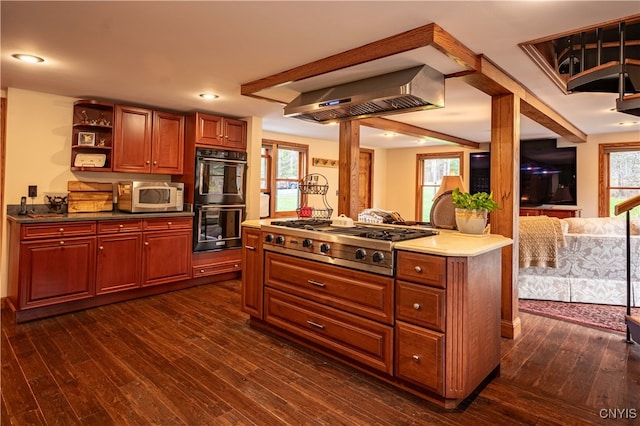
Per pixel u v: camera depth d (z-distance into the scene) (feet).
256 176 16.11
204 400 6.88
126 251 12.39
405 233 8.49
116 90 11.76
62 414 6.39
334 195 25.40
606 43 9.61
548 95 11.93
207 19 6.82
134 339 9.55
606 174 20.26
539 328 10.60
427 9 6.31
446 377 6.59
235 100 12.96
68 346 9.07
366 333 7.73
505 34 7.29
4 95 11.60
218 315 11.41
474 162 24.41
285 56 8.68
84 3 6.28
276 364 8.32
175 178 15.34
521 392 7.26
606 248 12.50
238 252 15.84
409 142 24.75
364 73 8.84
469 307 6.65
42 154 12.14
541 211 21.65
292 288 9.34
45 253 10.74
